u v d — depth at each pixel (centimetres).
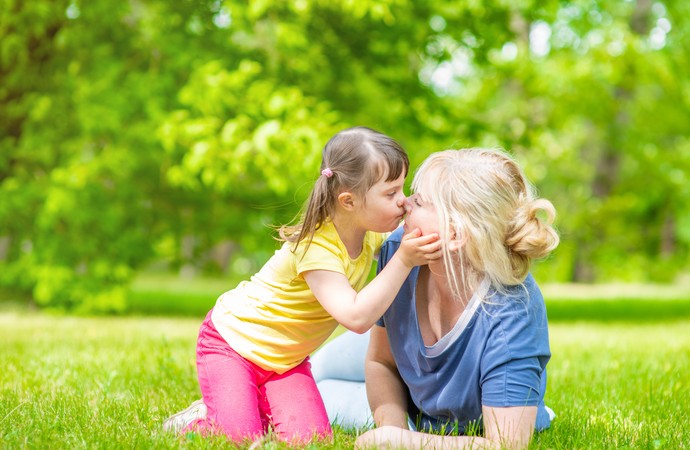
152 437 261
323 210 271
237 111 862
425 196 247
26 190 926
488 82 1290
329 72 939
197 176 938
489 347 241
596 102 1266
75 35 939
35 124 955
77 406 316
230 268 2753
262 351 286
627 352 586
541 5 955
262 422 295
